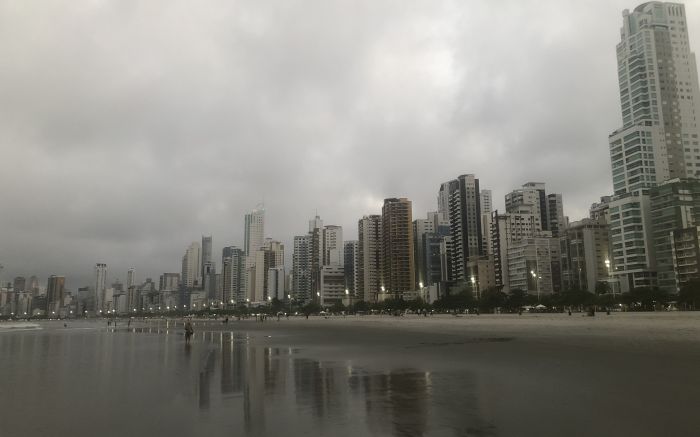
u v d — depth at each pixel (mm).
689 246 159625
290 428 17047
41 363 43562
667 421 16906
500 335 62312
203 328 134375
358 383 26719
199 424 18062
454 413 18609
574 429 16094
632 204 178125
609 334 51781
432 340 60219
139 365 40156
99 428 17922
